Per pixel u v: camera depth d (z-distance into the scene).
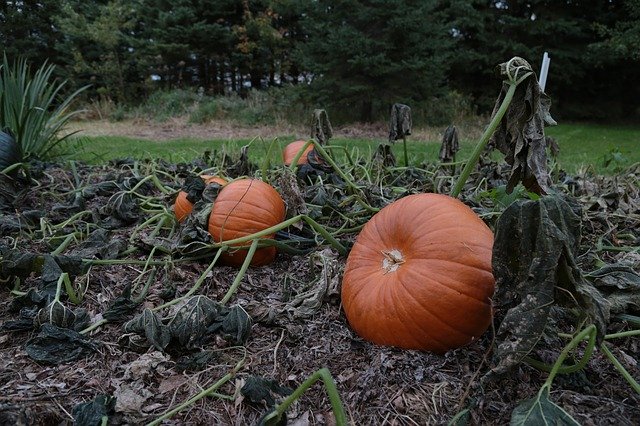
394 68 13.41
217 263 2.78
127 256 2.85
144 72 18.73
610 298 1.96
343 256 2.73
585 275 2.01
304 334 2.12
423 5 13.48
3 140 4.13
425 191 3.78
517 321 1.56
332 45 13.53
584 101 19.86
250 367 1.91
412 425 1.59
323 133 4.18
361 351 1.96
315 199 3.33
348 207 3.49
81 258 2.62
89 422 1.57
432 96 15.02
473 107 17.47
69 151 6.55
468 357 1.84
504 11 19.12
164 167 4.61
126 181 3.89
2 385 1.77
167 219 3.16
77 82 18.31
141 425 1.62
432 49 14.30
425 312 1.82
